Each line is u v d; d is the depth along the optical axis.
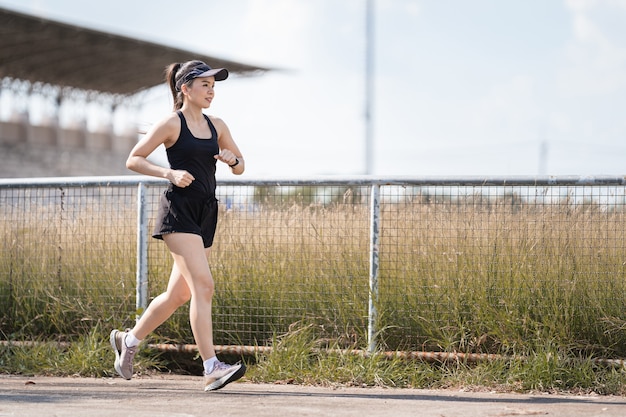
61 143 52.66
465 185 7.61
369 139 35.16
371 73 35.34
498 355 7.39
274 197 8.40
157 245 8.56
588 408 6.17
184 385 7.40
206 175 6.56
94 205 8.97
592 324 7.48
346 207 8.10
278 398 6.54
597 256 7.54
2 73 48.28
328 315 8.01
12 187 8.80
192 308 6.49
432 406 6.20
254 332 8.22
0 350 8.50
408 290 7.84
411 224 7.90
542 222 7.64
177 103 6.74
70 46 45.72
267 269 8.29
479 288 7.67
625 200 7.48
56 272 8.97
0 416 5.70
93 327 8.60
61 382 7.57
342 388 7.19
